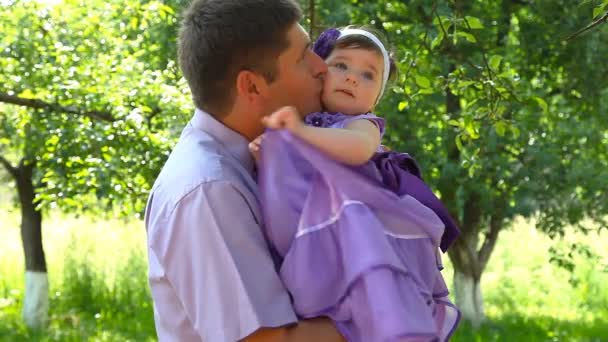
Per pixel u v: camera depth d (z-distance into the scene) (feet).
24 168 52.85
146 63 46.88
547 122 47.01
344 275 8.11
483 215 53.62
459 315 9.25
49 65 41.16
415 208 8.56
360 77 9.25
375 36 9.56
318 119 9.01
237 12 8.68
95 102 40.98
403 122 44.14
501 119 21.95
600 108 46.32
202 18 8.79
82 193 43.45
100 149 41.81
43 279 53.11
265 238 8.54
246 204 8.40
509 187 47.14
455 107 45.32
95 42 42.16
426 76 21.77
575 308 64.08
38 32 41.50
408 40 32.60
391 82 10.38
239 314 8.02
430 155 45.34
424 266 8.58
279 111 8.29
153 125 44.19
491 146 43.27
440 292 8.95
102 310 55.26
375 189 8.38
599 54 43.93
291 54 8.86
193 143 8.71
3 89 42.06
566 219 50.24
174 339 8.47
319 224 8.27
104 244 63.62
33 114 42.09
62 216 68.39
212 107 8.88
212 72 8.75
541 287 67.10
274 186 8.44
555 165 45.91
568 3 42.68
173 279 8.29
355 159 8.43
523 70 45.19
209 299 8.09
